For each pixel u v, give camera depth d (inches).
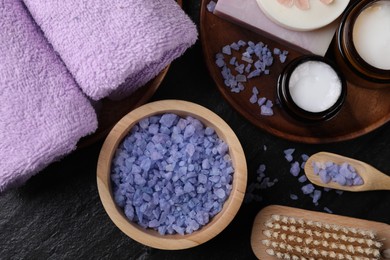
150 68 18.5
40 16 17.0
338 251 19.3
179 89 20.8
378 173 20.3
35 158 16.9
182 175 18.8
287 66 19.6
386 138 20.8
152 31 16.8
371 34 20.0
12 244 20.1
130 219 18.8
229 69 20.2
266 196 20.6
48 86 16.9
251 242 19.8
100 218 20.3
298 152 20.8
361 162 20.3
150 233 18.6
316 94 19.8
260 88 20.4
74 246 20.2
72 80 17.3
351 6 20.0
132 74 17.8
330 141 20.1
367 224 20.1
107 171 18.1
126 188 18.7
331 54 20.8
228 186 18.8
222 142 18.9
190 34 17.5
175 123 19.0
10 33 16.8
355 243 19.3
